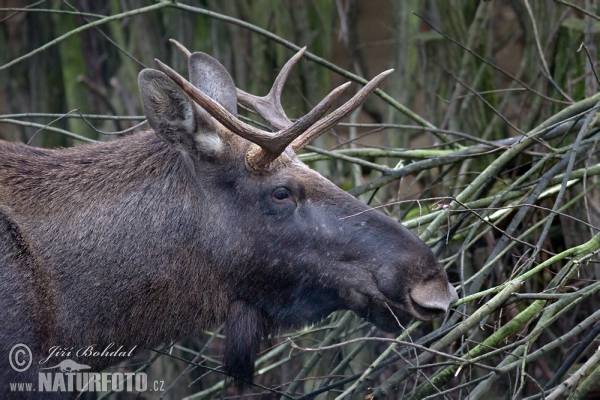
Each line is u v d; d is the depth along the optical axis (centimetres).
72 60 1596
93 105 1611
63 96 1677
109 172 862
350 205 838
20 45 1678
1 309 796
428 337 886
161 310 855
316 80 1441
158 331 862
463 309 887
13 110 1708
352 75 1060
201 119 823
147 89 808
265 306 872
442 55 1410
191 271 854
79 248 835
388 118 1468
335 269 834
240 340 875
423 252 816
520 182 990
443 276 820
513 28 1784
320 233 834
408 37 1444
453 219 1056
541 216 1112
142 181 855
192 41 1474
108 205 848
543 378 1169
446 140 1164
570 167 914
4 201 843
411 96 1451
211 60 922
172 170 856
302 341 1181
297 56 943
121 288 840
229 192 844
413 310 812
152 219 847
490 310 809
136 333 855
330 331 1076
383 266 817
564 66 1227
